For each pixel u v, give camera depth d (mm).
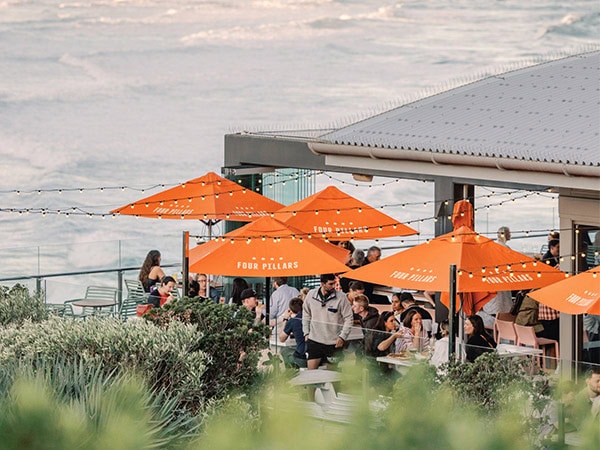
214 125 138875
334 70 144000
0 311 22031
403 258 24312
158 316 18109
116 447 3578
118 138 134500
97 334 16453
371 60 144375
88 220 112250
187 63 142000
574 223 27172
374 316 24297
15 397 3943
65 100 137250
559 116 26750
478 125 27328
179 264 36500
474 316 23219
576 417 4277
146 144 134500
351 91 143875
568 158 23734
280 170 38312
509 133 26141
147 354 16297
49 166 130375
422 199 113875
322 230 30750
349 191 114250
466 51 144250
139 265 40750
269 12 145000
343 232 30609
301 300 25828
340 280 31000
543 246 37531
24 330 17297
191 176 134000
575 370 15258
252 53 143375
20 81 137875
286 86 143375
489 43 144625
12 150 131375
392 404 3793
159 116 137625
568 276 24172
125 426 3633
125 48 141125
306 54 144375
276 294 28125
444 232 29328
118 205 123688
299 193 38625
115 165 132000
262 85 143000
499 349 23391
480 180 28906
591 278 21703
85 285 32500
